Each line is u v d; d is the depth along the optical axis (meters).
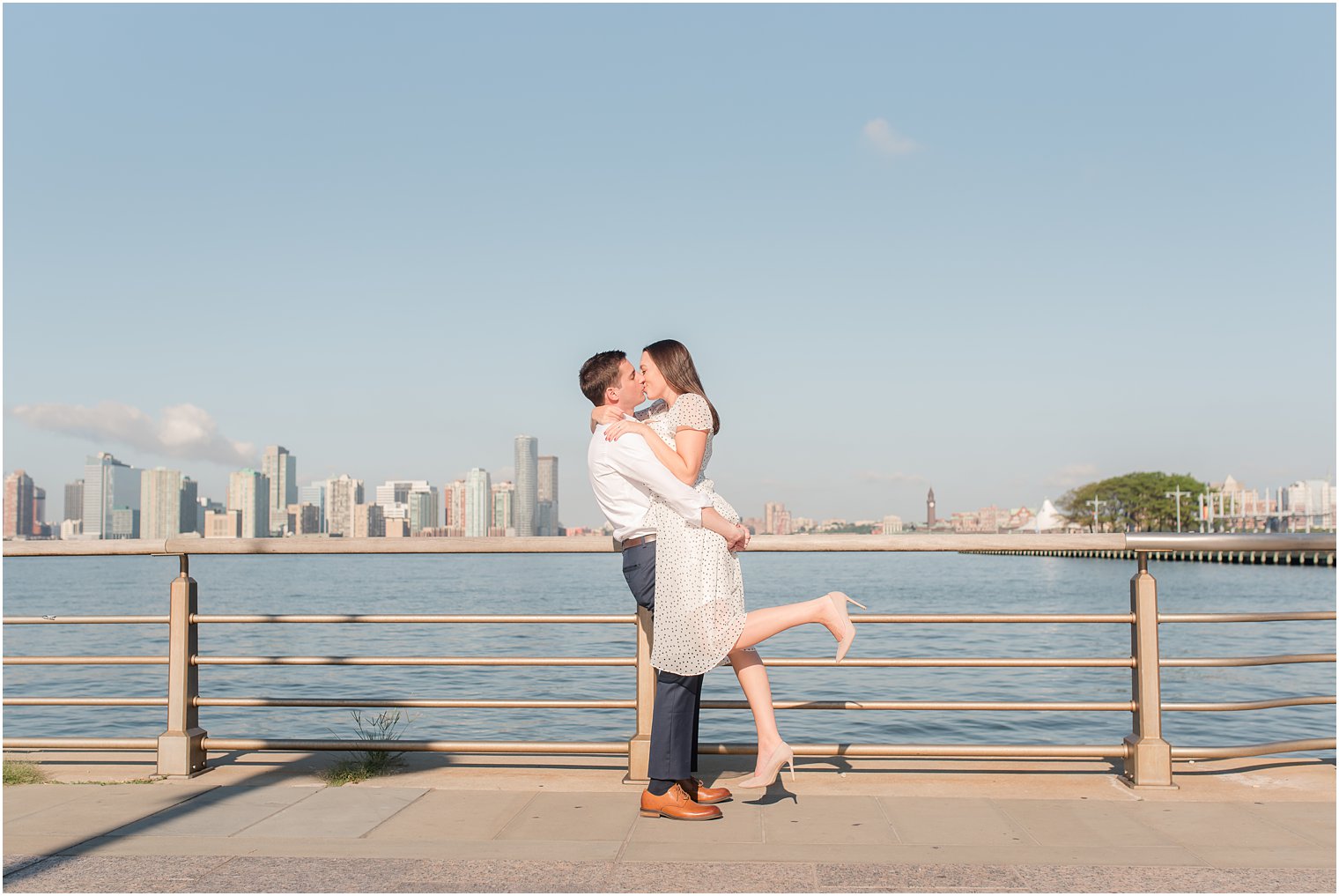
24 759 4.83
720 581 3.63
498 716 10.31
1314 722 10.81
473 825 3.52
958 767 4.46
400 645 21.20
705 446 3.68
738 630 3.59
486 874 2.95
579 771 4.39
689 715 3.66
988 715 10.58
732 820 3.59
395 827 3.47
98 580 89.19
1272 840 3.31
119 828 3.46
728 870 2.98
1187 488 137.50
